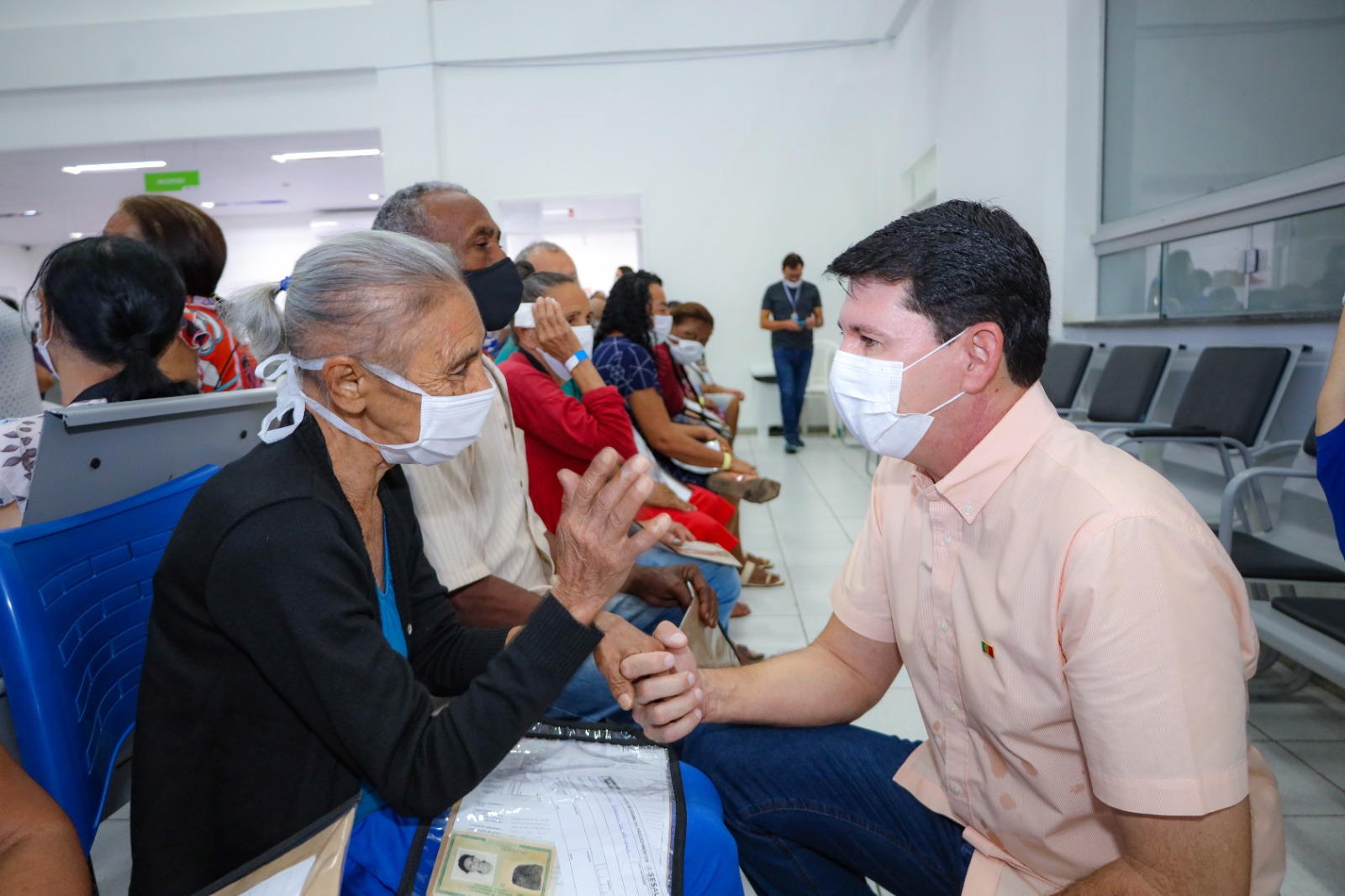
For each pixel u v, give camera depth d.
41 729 0.81
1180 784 0.71
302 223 13.53
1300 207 2.65
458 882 0.81
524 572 1.56
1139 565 0.73
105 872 1.52
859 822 1.04
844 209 7.51
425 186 1.62
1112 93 3.97
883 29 7.17
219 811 0.85
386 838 0.89
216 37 7.07
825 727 1.15
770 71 7.38
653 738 0.99
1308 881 1.47
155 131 7.33
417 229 1.57
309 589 0.77
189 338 1.98
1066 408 3.55
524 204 8.89
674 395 3.34
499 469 1.54
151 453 1.10
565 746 1.00
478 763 0.80
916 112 6.62
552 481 1.97
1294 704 2.13
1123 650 0.73
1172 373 3.24
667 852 0.83
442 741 0.80
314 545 0.78
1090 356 3.55
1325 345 2.39
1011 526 0.84
